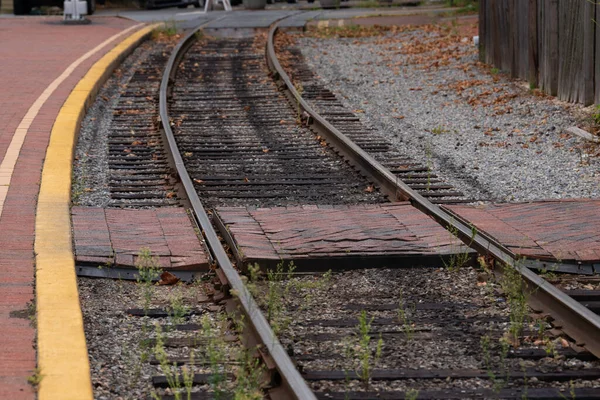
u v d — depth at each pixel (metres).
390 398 8.16
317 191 15.76
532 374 8.68
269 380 8.34
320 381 8.57
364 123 22.17
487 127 21.14
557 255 11.94
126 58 33.44
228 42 38.41
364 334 8.93
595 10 21.22
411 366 8.93
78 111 21.38
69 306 9.69
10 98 22.95
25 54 31.89
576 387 8.45
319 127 20.75
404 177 16.67
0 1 60.41
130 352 9.27
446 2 57.56
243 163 17.83
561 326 9.77
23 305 9.75
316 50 35.75
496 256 11.68
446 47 34.16
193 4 69.56
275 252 11.98
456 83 26.83
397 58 32.72
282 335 9.69
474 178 16.70
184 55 34.00
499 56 28.11
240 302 9.91
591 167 17.16
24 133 18.84
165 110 21.88
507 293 10.66
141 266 10.89
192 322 10.12
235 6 69.81
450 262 11.97
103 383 8.48
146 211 14.22
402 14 49.81
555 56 23.47
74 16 45.88
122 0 69.44
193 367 8.89
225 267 10.98
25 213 13.29
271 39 35.69
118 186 15.89
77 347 8.64
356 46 36.81
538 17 24.33
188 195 14.56
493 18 28.41
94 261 11.60
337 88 27.16
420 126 21.64
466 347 9.40
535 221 13.61
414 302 10.70
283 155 18.45
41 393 7.67
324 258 11.81
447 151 18.97
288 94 25.75
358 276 11.66
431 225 13.38
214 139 20.03
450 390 8.36
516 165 17.58
